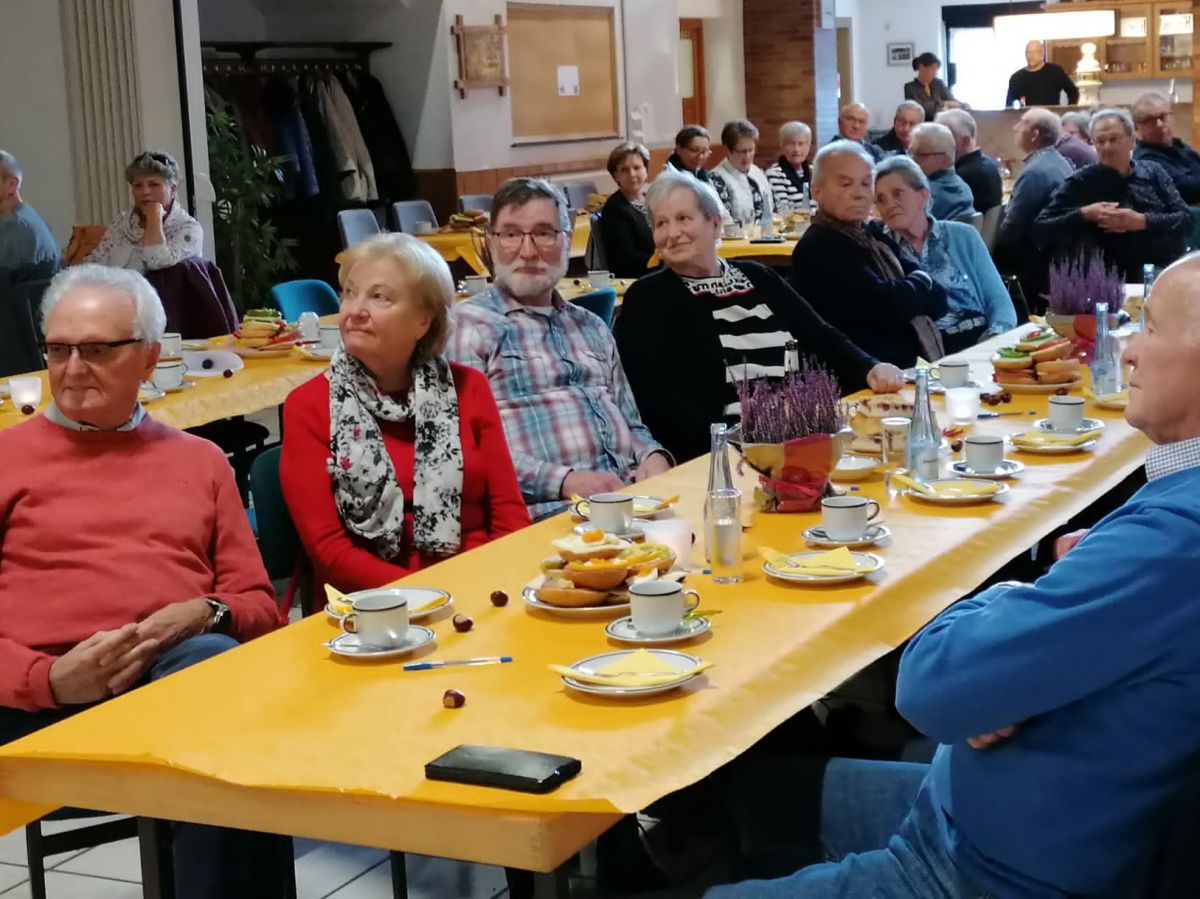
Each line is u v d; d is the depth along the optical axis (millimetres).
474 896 2865
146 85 8570
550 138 11969
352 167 10547
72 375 2617
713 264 4059
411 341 2957
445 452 2955
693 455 3896
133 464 2689
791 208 10539
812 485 2791
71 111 8656
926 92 14453
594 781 1624
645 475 3566
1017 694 1601
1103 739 1595
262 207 10469
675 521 2445
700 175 9789
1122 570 1556
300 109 10297
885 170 5297
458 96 10938
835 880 1781
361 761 1715
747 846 2070
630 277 8172
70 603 2590
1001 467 2998
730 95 15148
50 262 6637
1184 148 8125
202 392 4266
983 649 1618
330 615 2295
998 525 2660
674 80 13414
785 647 2039
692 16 14484
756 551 2545
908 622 2246
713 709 1841
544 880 1649
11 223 6516
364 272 2924
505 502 3066
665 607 2070
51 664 2436
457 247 8547
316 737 1801
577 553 2273
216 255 9469
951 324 5363
